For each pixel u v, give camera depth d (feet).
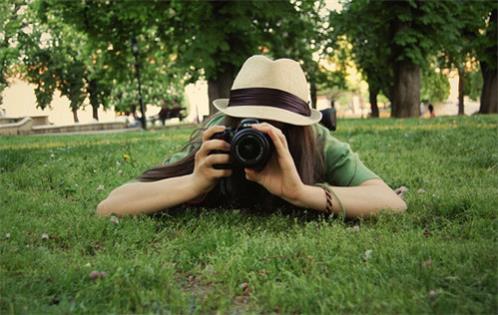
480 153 19.70
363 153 21.07
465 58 76.89
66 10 55.62
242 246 8.17
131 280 6.91
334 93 179.32
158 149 24.89
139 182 10.68
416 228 9.56
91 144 29.78
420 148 22.59
